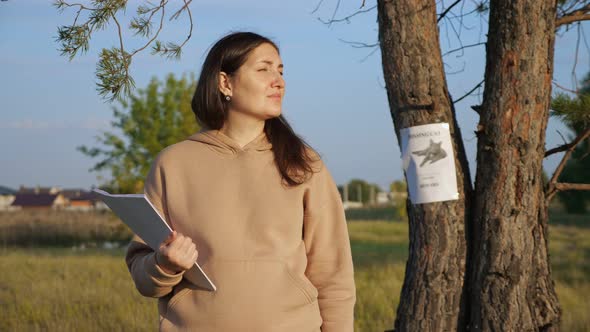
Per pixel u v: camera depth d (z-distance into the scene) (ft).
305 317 6.98
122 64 10.02
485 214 10.22
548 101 10.14
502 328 10.00
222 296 6.81
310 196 7.37
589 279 37.65
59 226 102.99
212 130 7.68
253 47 7.50
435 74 10.44
